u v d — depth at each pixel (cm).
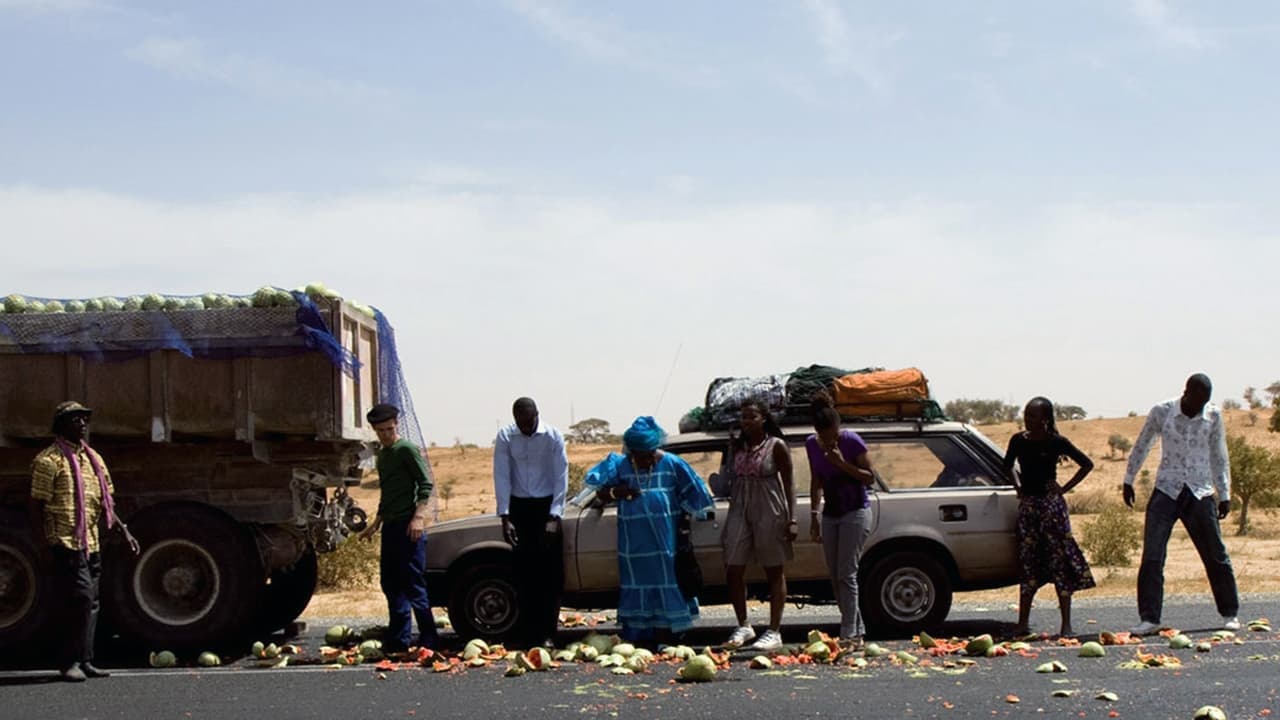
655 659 1020
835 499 1048
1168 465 1153
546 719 776
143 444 1135
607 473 1102
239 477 1140
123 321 1113
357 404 1180
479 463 7612
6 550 1088
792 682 898
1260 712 751
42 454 1001
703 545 1155
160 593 1109
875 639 1141
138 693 915
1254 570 2022
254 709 835
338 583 2073
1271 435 7200
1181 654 1001
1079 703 791
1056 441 1112
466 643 1143
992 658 1007
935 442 1176
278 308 1110
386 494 1101
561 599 1149
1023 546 1122
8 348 1112
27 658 1143
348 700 862
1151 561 1146
